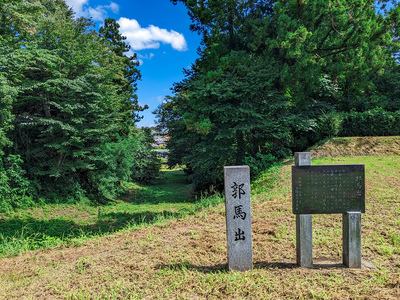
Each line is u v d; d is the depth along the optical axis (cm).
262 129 1622
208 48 1925
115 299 353
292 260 441
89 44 1599
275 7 1667
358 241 404
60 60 1420
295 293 342
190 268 432
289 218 638
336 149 1522
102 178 1712
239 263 412
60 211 1389
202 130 1480
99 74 1553
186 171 3156
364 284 355
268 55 1769
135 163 2453
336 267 408
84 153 1633
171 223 695
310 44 1575
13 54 1112
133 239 600
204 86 1580
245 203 415
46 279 435
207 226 638
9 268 505
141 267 445
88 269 457
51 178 1619
